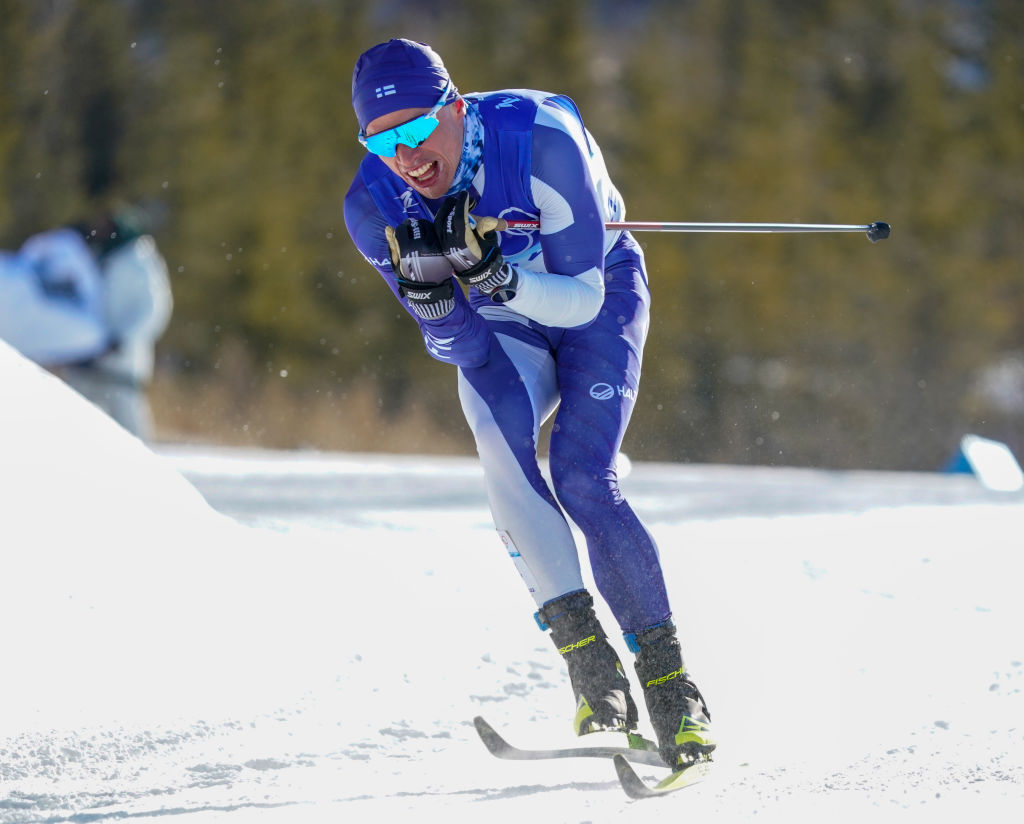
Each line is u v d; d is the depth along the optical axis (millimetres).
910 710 13266
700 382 76562
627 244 13320
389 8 78750
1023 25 89625
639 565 11500
